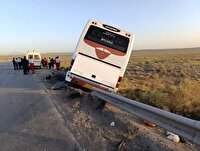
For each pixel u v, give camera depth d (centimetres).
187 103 1085
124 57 1309
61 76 1989
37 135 705
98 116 922
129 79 2455
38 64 4019
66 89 1573
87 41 1311
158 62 5806
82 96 1248
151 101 1144
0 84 1978
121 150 602
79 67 1286
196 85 2016
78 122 838
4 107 1083
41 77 2522
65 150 596
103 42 1311
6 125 809
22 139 677
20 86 1803
